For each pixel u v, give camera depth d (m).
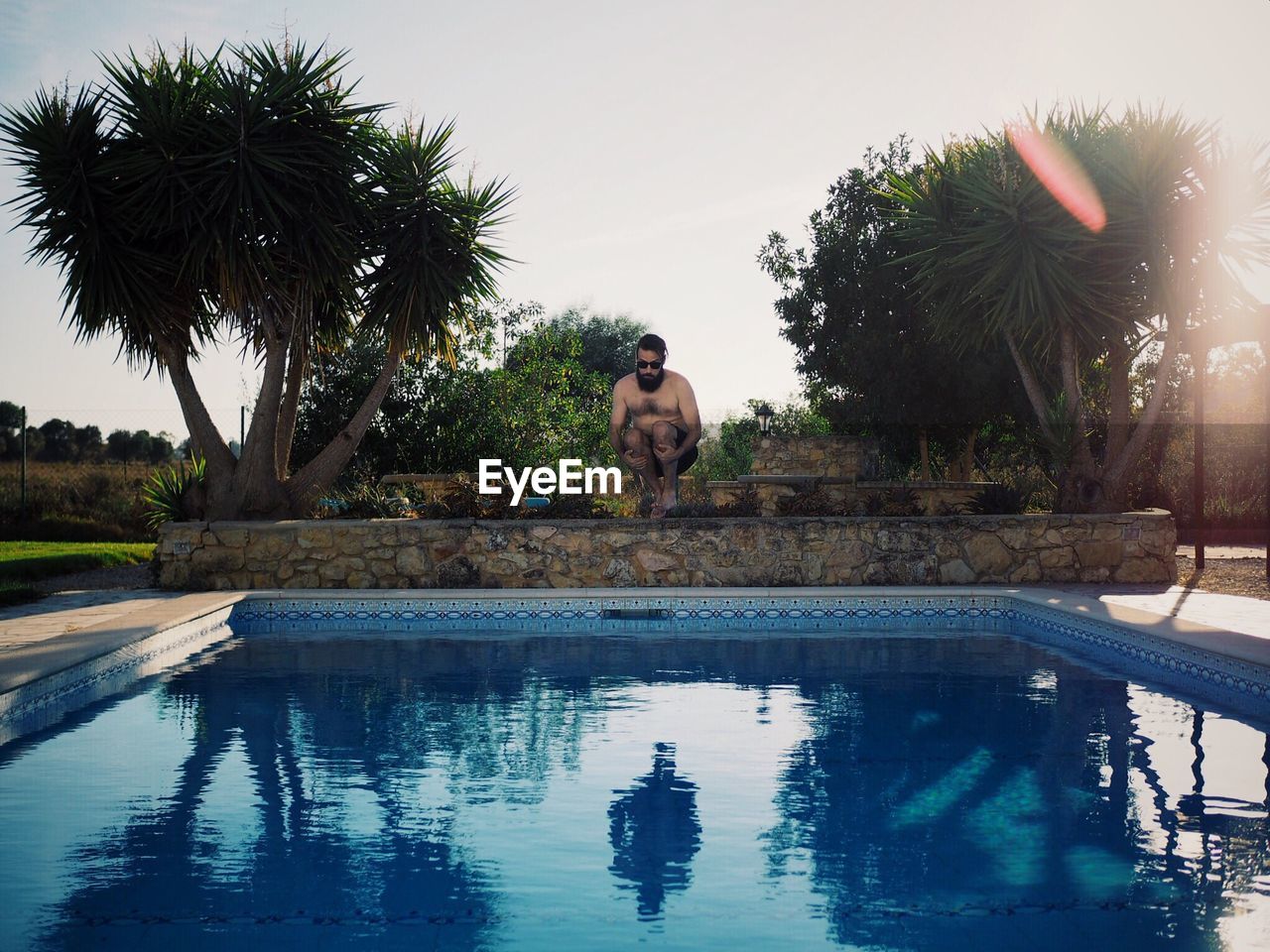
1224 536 17.34
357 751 5.68
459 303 12.86
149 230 11.56
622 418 12.94
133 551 15.63
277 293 11.78
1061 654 8.80
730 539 11.90
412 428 19.05
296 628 10.48
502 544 11.83
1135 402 19.62
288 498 12.52
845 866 4.00
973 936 3.38
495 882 3.87
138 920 3.51
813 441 18.30
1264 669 6.64
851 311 18.66
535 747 5.77
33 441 21.95
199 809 4.68
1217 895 3.71
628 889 3.80
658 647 9.20
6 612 9.62
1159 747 5.74
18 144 11.37
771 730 6.15
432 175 12.85
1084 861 4.04
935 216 13.55
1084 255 12.61
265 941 3.35
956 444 20.34
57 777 5.16
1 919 3.51
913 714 6.55
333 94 12.27
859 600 10.73
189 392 12.23
